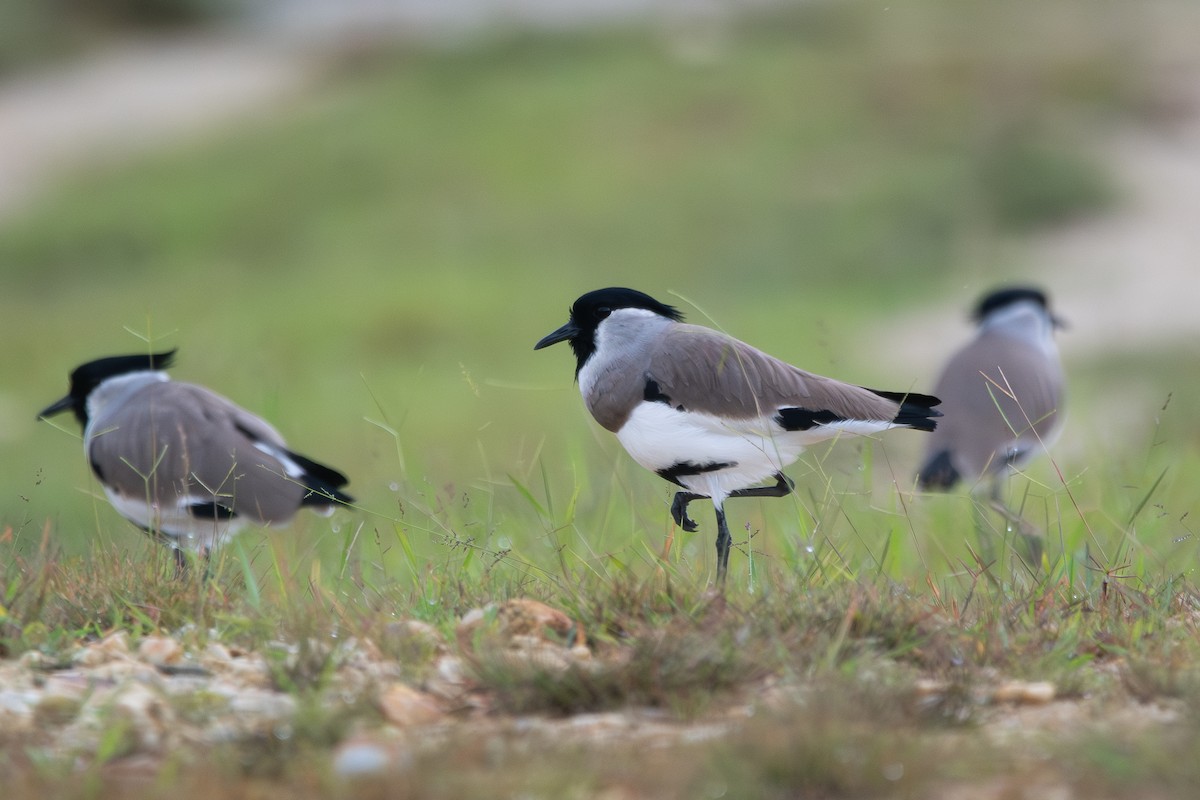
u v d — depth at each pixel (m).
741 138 36.56
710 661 6.60
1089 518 11.27
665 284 29.33
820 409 9.23
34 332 27.81
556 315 27.12
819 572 8.66
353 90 44.62
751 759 5.36
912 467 14.14
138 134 42.91
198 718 6.20
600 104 39.66
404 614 8.08
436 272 30.16
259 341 25.23
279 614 7.98
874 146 35.53
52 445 20.55
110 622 7.98
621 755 5.62
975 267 29.12
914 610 7.48
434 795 5.22
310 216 34.75
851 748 5.41
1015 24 42.34
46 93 47.41
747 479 9.48
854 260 29.97
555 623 7.59
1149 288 27.05
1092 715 6.18
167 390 10.78
